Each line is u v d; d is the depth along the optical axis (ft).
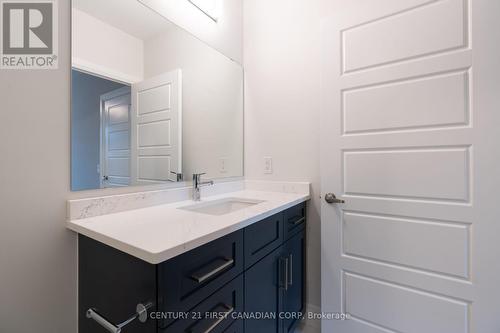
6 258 2.72
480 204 3.55
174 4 4.75
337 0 5.29
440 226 3.86
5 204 2.70
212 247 2.78
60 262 3.12
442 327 3.83
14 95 2.77
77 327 3.26
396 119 4.17
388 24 4.20
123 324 2.35
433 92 3.87
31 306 2.89
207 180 5.38
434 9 3.83
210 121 5.52
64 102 3.16
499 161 3.43
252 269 3.51
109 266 2.75
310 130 5.60
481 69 3.52
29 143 2.87
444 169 3.81
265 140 6.17
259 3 6.26
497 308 3.44
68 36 3.21
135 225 2.97
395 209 4.22
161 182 4.43
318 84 5.50
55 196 3.08
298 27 5.74
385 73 4.25
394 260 4.24
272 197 5.20
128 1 3.97
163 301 2.22
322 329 4.91
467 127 3.63
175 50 4.75
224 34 5.92
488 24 3.47
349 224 4.66
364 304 4.51
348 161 4.65
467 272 3.66
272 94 6.07
